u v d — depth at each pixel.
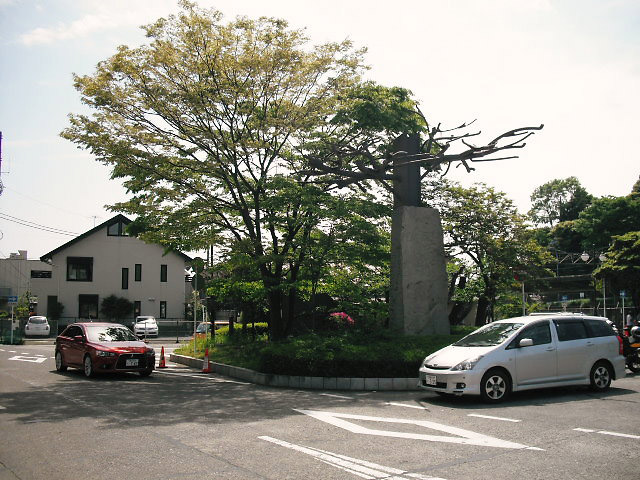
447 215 25.06
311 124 16.30
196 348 21.12
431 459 5.98
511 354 9.88
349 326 21.23
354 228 16.55
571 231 56.62
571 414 8.45
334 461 5.94
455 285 27.69
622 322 28.75
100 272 44.03
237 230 18.00
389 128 16.92
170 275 45.38
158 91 15.15
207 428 7.70
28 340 35.47
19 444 6.79
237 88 15.27
